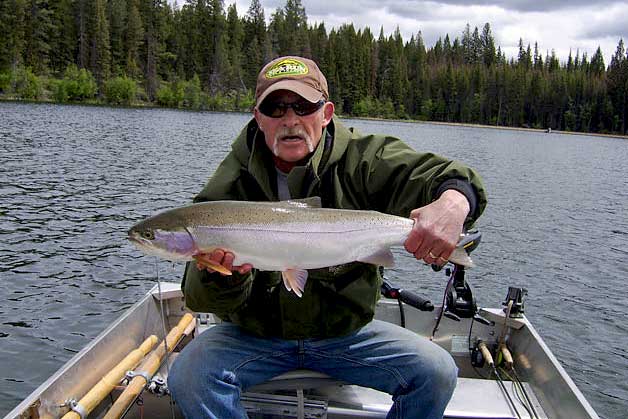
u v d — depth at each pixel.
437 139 21.61
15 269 3.39
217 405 1.05
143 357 1.40
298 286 1.02
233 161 1.18
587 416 1.07
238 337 1.14
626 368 2.67
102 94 30.08
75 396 1.18
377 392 1.25
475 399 1.26
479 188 1.06
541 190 8.99
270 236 1.02
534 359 1.39
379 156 1.14
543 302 3.51
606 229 5.95
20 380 2.18
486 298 3.52
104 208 5.28
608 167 14.73
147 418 1.32
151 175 7.69
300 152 1.12
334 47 40.22
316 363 1.16
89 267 3.51
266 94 1.08
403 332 1.16
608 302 3.57
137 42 32.94
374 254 1.04
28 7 27.95
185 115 25.80
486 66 54.53
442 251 0.99
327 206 1.16
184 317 1.59
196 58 35.91
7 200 5.34
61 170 7.58
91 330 2.65
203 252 1.03
